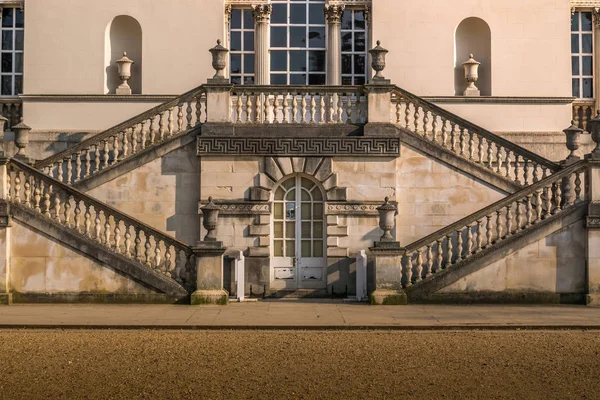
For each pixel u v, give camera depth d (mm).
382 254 23531
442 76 31609
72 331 19016
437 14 31734
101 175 26375
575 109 32938
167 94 31078
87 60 31422
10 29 32688
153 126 29047
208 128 26391
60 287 23375
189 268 23516
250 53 32344
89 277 23359
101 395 13352
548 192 24328
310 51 32469
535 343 17547
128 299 23266
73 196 23688
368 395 13328
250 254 26344
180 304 23219
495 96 30984
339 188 26484
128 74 31109
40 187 23766
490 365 15398
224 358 15969
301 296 26359
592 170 23781
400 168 26656
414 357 16062
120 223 25609
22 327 19375
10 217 23422
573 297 23719
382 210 23703
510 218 24047
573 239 23766
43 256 23422
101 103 30781
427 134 28375
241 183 26438
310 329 19469
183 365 15359
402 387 13812
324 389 13664
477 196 26578
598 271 23547
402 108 27781
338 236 26500
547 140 30812
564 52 31828
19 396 13305
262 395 13312
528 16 31844
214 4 31594
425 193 26609
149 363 15523
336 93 26703
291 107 29078
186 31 31547
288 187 26875
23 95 30688
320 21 32531
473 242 25141
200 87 26531
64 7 31531
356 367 15203
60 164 26406
